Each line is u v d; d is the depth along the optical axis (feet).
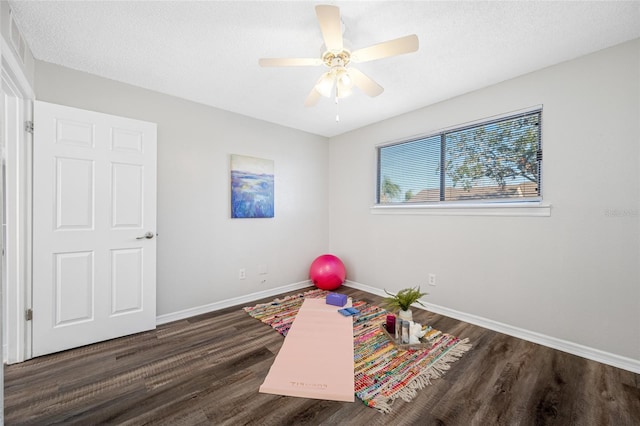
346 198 12.48
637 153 5.84
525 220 7.33
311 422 4.50
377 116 10.44
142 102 8.04
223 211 9.74
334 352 6.02
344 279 11.76
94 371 5.85
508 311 7.63
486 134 8.16
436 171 9.36
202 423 4.49
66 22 5.35
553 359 6.32
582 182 6.48
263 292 10.86
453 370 5.87
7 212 6.07
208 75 7.40
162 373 5.80
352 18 5.26
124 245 7.38
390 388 5.27
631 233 5.91
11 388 5.29
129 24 5.42
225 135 9.76
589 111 6.37
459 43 6.01
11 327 6.07
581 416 4.63
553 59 6.62
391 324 7.05
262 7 5.01
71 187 6.66
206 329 7.93
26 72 5.98
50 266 6.43
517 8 4.99
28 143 6.22
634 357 5.88
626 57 5.93
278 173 11.32
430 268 9.39
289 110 9.84
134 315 7.57
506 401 4.98
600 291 6.27
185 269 8.84
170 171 8.54
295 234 11.93
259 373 5.80
